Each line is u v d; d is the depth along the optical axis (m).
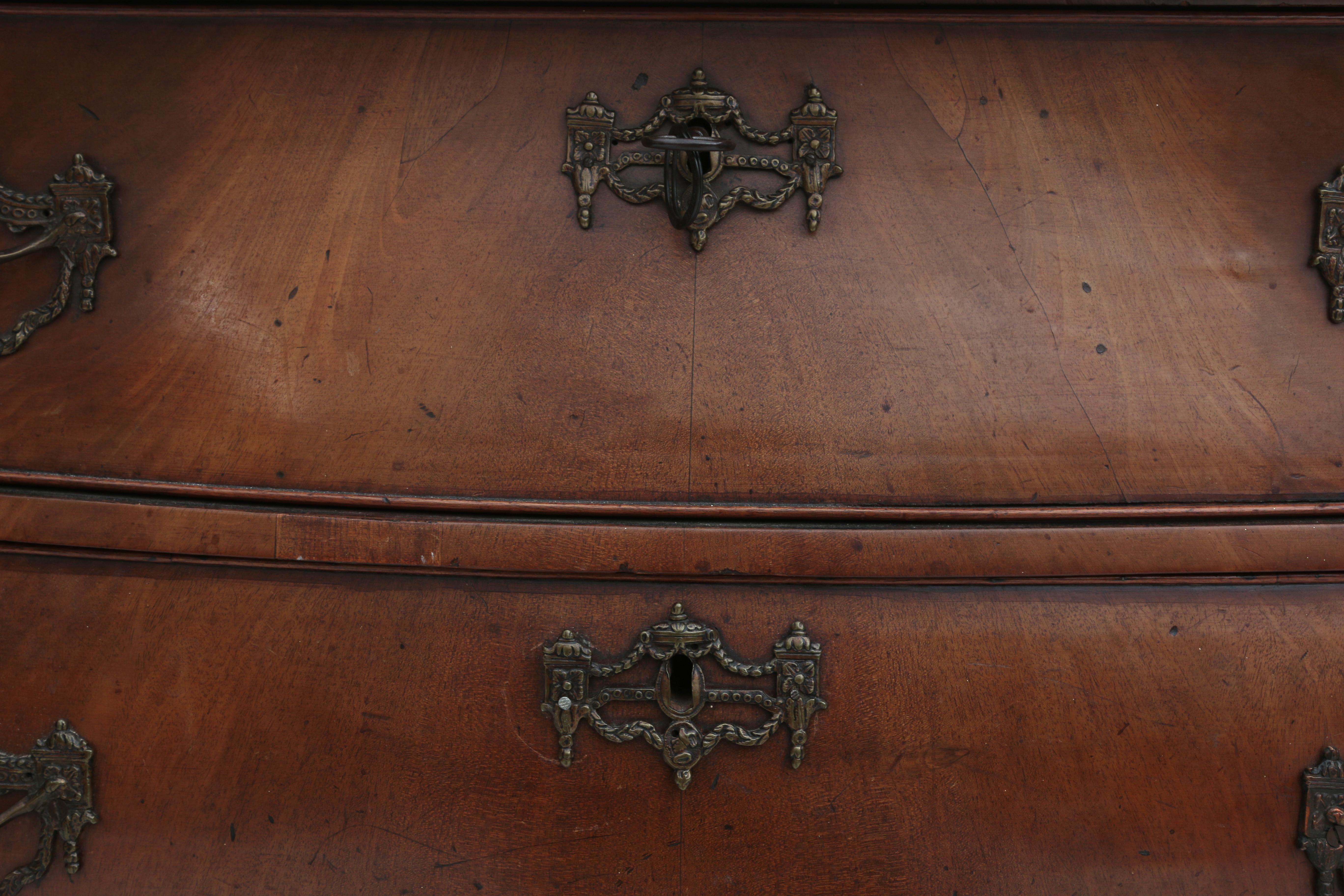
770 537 0.91
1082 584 0.92
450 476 0.92
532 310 0.91
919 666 0.92
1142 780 0.92
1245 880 0.92
